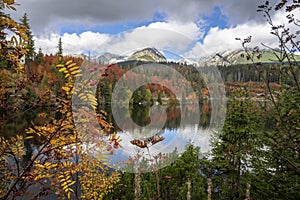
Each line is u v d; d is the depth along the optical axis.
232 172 5.41
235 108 5.33
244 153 5.41
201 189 4.21
